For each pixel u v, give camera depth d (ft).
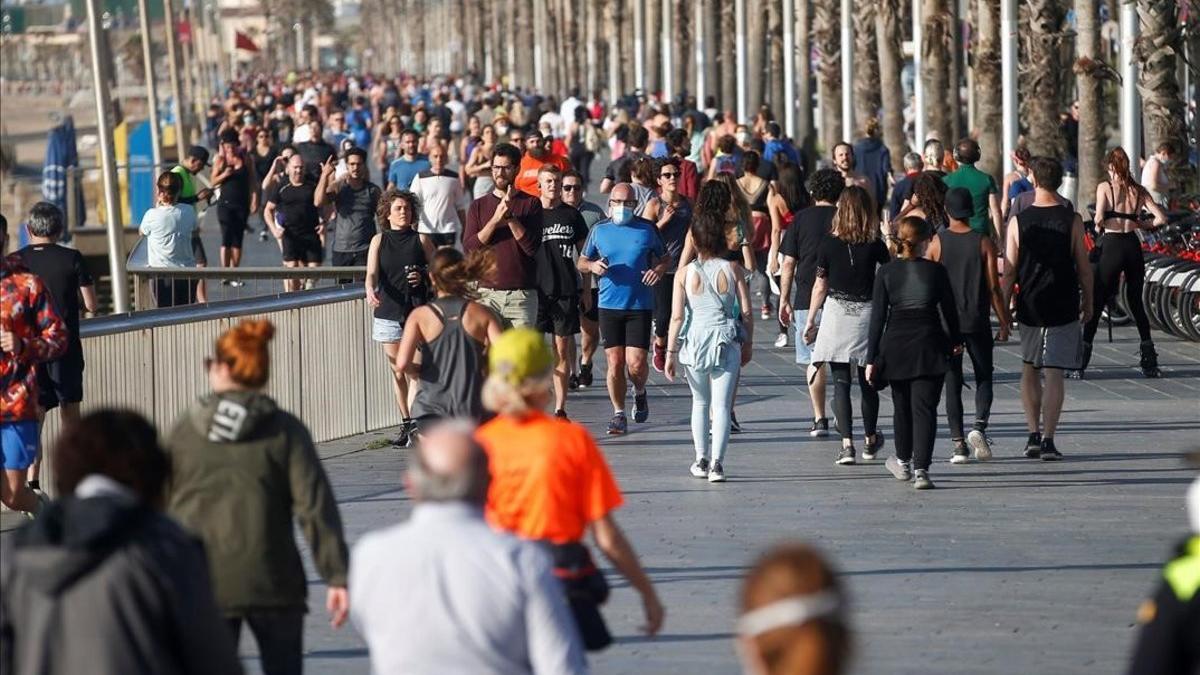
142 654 43.93
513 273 134.72
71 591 43.93
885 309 113.70
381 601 45.32
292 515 59.52
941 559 94.84
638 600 87.20
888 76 314.76
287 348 131.13
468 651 44.88
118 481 45.88
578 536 57.88
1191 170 212.23
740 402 152.97
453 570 45.03
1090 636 79.20
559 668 44.98
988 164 262.06
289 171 204.44
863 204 121.29
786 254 132.16
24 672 44.14
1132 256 160.04
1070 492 113.09
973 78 284.41
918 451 114.42
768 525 104.17
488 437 58.08
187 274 160.97
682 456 128.16
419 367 85.71
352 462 128.67
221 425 58.44
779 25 527.40
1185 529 101.55
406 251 134.41
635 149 200.75
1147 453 126.00
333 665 76.13
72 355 107.34
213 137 536.83
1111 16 326.24
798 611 32.24
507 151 134.92
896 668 74.08
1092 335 161.38
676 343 118.32
